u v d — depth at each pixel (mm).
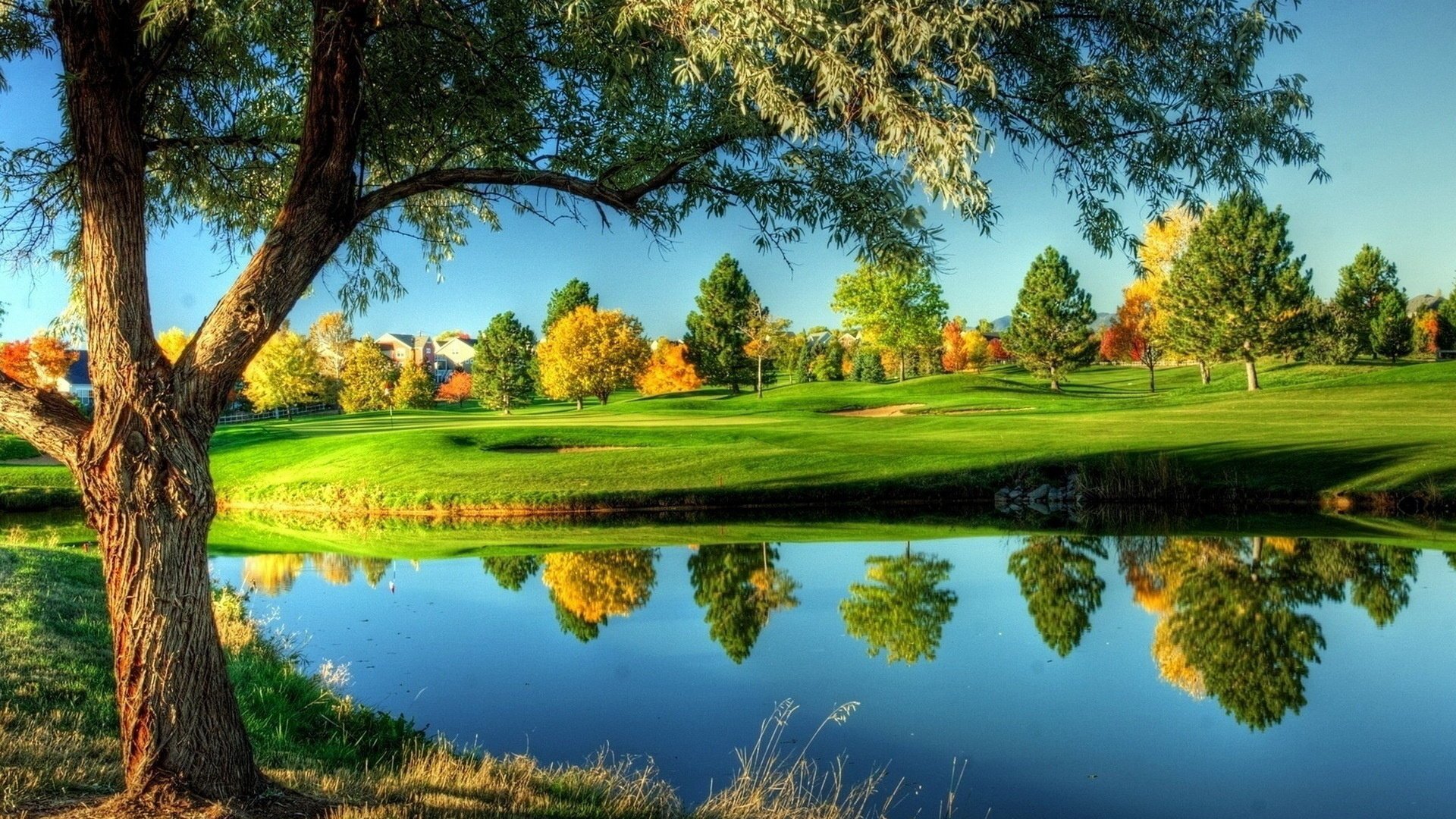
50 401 5648
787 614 16281
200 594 5543
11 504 35469
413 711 10984
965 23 5352
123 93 5582
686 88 6820
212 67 7586
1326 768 9375
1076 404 60781
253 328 5609
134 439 5375
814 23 5207
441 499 32188
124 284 5445
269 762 7582
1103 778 9117
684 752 9719
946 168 5043
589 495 31375
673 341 96438
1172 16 6230
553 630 15156
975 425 45562
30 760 6344
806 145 6391
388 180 8000
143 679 5367
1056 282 76000
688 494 31422
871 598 17484
